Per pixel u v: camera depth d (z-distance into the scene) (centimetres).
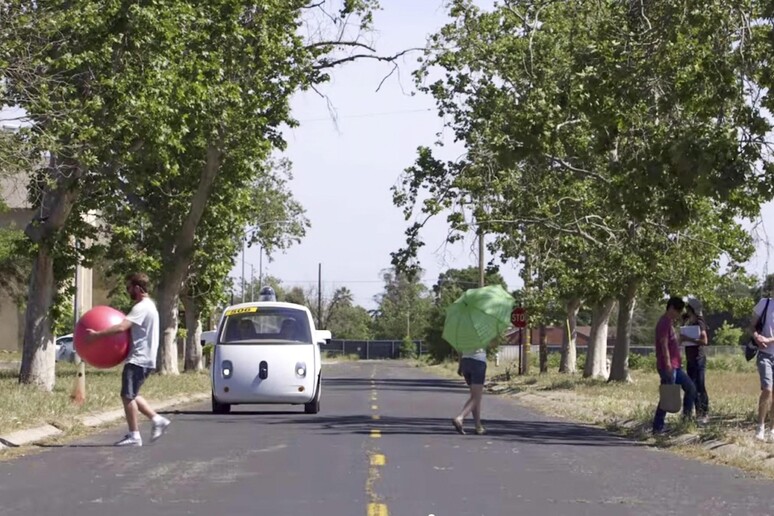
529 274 4975
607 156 3328
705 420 2078
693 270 4066
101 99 2508
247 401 2512
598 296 4475
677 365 2039
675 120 2272
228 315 2572
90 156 2484
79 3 2422
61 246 2934
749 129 2109
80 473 1404
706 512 1153
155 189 4141
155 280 4319
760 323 1800
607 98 2334
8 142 2200
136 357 1703
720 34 2125
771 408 1841
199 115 3206
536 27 3209
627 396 3409
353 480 1359
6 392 2555
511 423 2397
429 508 1152
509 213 4200
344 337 14788
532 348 10312
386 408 2859
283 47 3681
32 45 2314
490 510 1145
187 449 1702
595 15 2662
